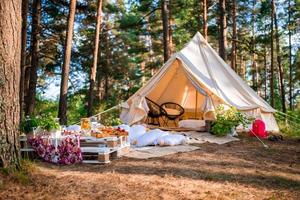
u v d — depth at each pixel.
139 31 26.12
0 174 4.39
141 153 6.92
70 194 4.16
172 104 12.98
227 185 4.73
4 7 4.52
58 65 17.80
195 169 5.57
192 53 11.40
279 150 7.64
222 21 15.45
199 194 4.27
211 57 11.62
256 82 31.05
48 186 4.41
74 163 5.95
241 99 10.73
